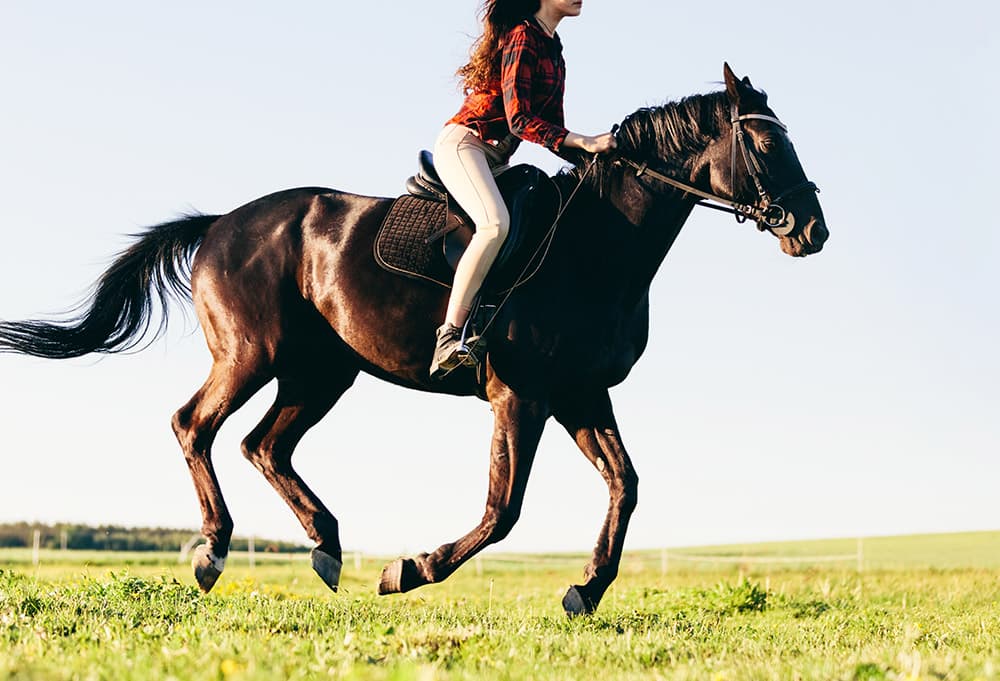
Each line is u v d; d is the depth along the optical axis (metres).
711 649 4.90
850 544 39.66
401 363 5.96
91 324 6.80
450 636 4.74
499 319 5.66
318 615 5.62
